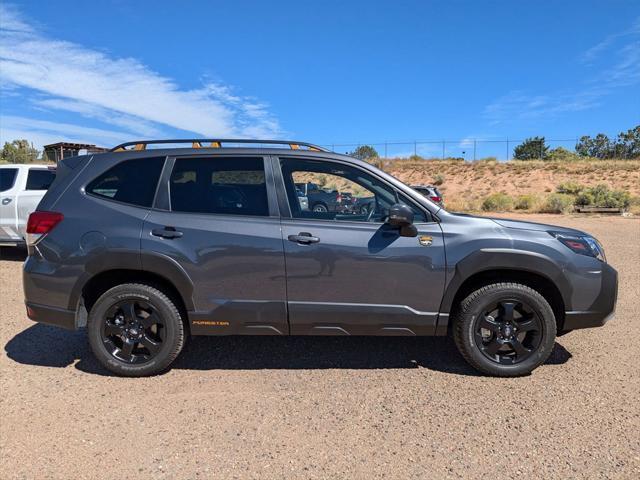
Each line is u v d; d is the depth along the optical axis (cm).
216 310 399
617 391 383
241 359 450
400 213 378
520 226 414
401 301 400
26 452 297
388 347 482
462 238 399
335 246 394
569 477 274
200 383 398
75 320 405
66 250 399
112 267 397
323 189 413
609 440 312
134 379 405
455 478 273
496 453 297
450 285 398
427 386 393
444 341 500
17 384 392
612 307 408
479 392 382
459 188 4431
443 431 323
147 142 427
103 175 418
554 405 360
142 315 409
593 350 473
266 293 399
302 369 428
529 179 4331
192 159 417
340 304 398
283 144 429
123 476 274
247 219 402
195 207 407
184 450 300
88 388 387
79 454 295
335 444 307
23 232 914
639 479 272
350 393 380
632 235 1459
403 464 286
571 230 425
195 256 395
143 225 400
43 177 941
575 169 4419
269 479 272
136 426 329
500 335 404
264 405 360
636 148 6862
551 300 421
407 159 5534
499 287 400
